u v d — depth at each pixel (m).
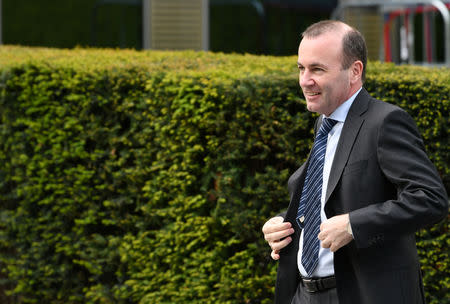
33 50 11.62
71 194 8.72
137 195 8.29
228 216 7.47
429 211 4.18
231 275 7.60
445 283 7.25
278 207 7.40
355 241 4.26
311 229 4.79
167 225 7.95
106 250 8.55
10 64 8.95
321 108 4.67
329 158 4.76
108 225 8.81
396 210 4.21
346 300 4.53
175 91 7.60
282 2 27.55
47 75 8.67
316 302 4.80
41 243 9.04
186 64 8.70
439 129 7.15
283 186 7.29
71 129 8.62
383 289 4.43
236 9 33.97
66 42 32.81
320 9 27.14
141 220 8.30
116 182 8.41
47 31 32.66
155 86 7.88
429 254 7.27
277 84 7.22
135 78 8.17
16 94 8.93
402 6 19.86
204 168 7.58
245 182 7.51
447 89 7.11
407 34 21.17
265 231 5.05
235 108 7.35
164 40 22.64
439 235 7.36
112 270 8.67
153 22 22.56
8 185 9.41
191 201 7.60
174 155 7.71
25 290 9.30
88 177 8.56
